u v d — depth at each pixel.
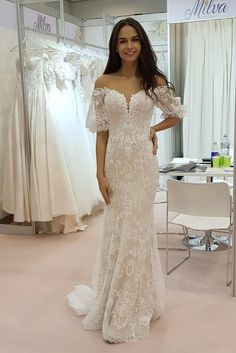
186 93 4.77
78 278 3.12
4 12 4.47
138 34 2.19
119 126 2.23
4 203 4.27
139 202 2.28
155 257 2.45
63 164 3.98
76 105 4.38
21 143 4.05
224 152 3.99
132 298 2.28
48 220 4.04
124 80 2.26
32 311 2.62
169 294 2.79
